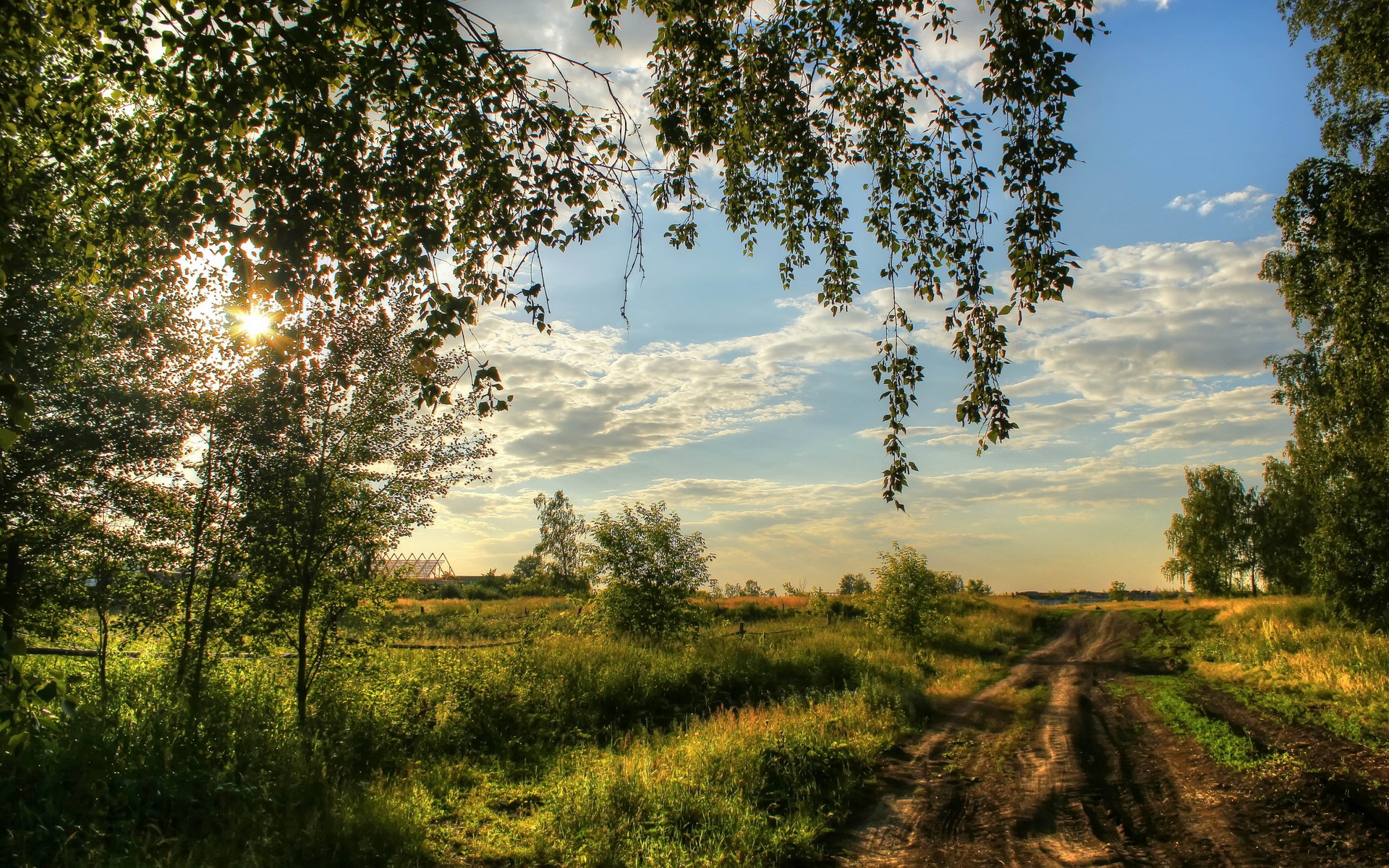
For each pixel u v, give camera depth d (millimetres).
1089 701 14836
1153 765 9328
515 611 27469
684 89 6688
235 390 8070
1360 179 14906
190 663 8281
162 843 5301
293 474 8344
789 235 7555
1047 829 7020
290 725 8070
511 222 5672
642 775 7723
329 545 8555
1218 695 14102
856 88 6711
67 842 4977
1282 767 8414
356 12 4527
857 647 19844
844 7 5871
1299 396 21656
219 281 5184
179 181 4762
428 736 9445
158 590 8188
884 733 11047
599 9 5613
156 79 4855
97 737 6254
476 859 5910
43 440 7383
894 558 24500
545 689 11766
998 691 16500
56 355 7195
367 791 6988
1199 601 40875
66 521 7562
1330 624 23062
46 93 5031
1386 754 8797
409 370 8648
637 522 18516
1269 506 44094
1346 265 15406
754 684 14539
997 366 5633
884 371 6113
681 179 7121
